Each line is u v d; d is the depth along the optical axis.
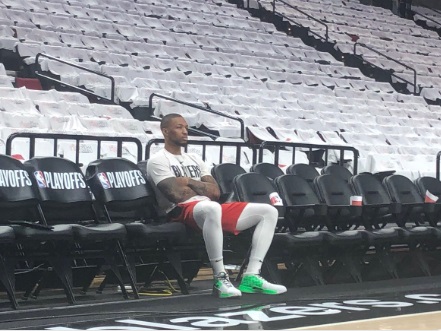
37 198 4.70
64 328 3.77
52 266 4.66
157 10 14.04
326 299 4.93
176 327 3.81
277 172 6.37
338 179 6.26
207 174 5.39
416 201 6.69
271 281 5.56
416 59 16.52
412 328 3.80
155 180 5.19
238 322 3.98
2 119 7.40
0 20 10.59
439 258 6.86
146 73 10.48
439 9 22.00
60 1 12.64
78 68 9.07
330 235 5.66
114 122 8.17
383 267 6.28
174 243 5.25
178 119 5.28
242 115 10.02
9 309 4.43
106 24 12.16
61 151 6.94
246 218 5.17
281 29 16.03
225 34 14.12
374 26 17.97
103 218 5.34
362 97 13.07
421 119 12.74
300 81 12.89
